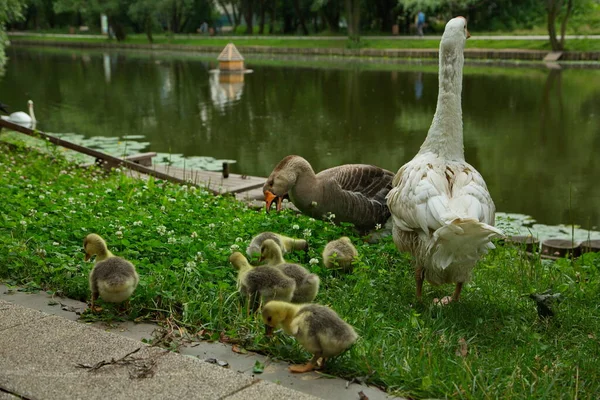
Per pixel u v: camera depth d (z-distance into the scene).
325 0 65.75
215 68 51.47
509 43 55.62
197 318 5.37
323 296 6.41
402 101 32.97
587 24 57.47
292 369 4.51
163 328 5.18
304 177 8.77
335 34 71.81
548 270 8.07
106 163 14.73
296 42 68.06
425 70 47.47
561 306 6.51
